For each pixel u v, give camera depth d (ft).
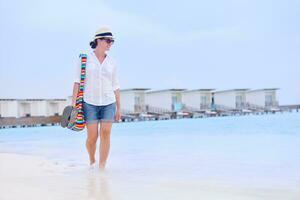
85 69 17.04
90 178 14.17
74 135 55.01
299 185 12.14
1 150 30.22
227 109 163.02
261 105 166.71
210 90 159.12
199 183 12.78
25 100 126.82
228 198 10.30
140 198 10.44
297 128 47.34
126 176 14.61
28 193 11.17
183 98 153.89
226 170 15.75
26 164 19.04
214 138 34.81
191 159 19.84
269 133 39.27
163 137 39.47
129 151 25.21
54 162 19.88
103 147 17.17
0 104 122.93
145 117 140.97
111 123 17.21
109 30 17.06
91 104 16.99
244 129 49.39
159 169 16.49
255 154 21.21
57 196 10.68
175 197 10.52
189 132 47.60
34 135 59.41
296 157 19.35
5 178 14.30
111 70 17.19
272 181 12.96
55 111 133.18
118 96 17.62
